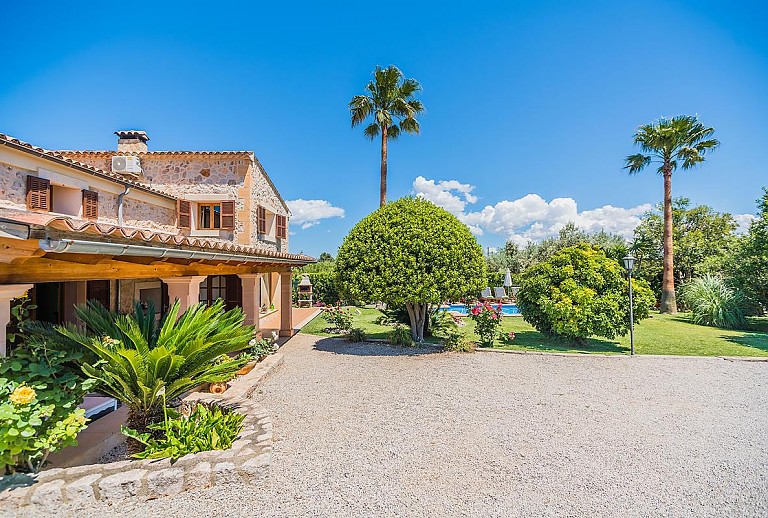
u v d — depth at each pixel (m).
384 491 3.81
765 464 4.48
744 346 11.81
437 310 14.09
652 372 8.76
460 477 4.12
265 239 15.80
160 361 4.04
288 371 8.84
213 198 14.00
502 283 29.81
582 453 4.75
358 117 21.73
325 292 26.39
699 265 21.92
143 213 11.80
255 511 3.42
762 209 15.83
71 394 3.62
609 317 10.89
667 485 3.99
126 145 14.39
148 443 4.14
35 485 3.32
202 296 14.35
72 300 8.91
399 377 8.35
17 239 2.70
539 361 9.77
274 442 4.98
